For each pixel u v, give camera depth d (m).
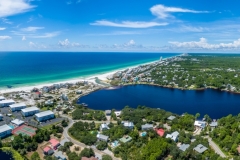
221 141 113.25
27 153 103.75
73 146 110.62
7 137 121.06
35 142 110.06
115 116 152.12
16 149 105.69
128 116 149.12
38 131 121.94
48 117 150.38
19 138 108.31
